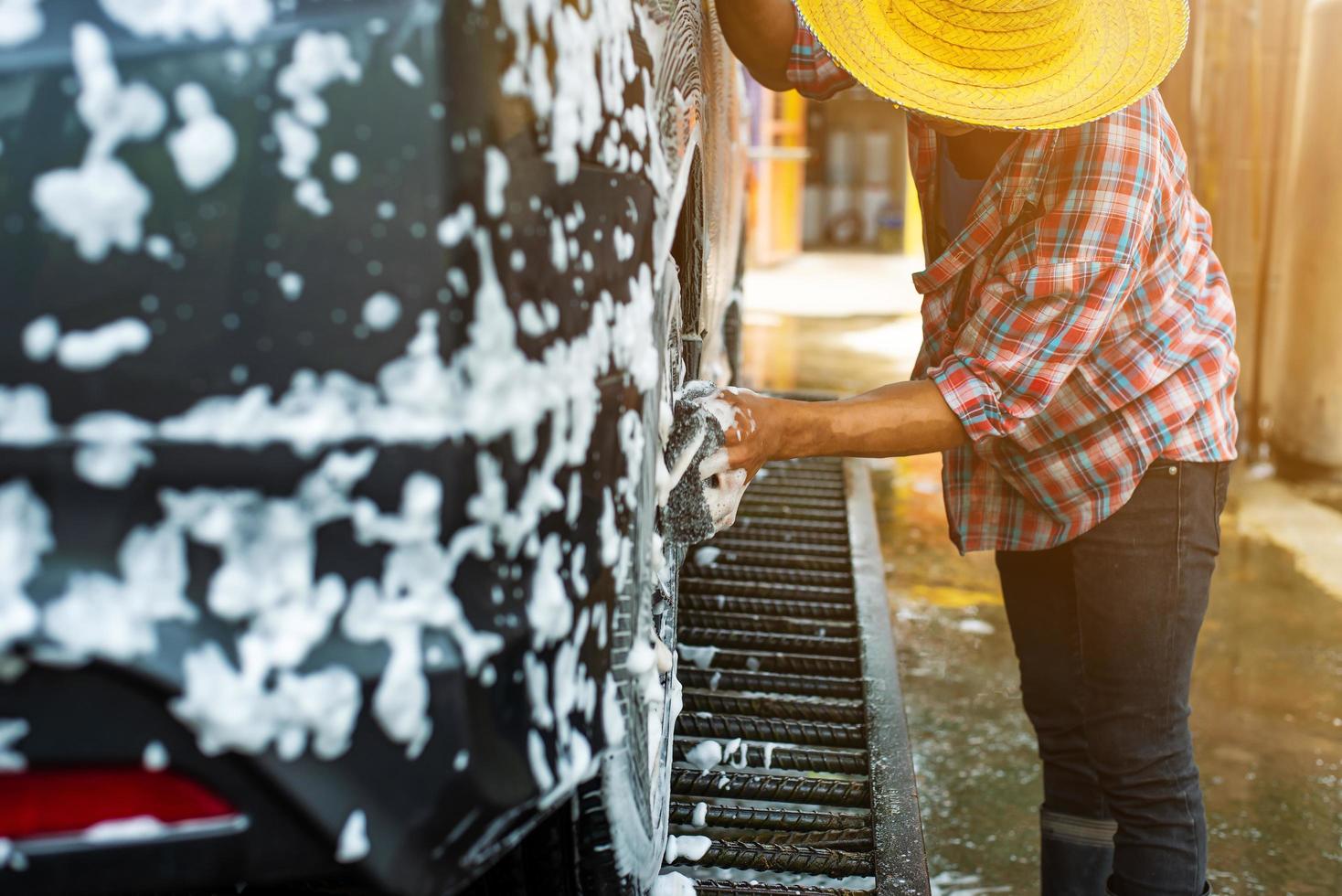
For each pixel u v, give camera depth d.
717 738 2.21
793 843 1.88
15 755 0.76
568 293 0.92
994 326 1.53
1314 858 2.33
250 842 0.79
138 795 0.78
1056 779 1.94
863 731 2.21
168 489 0.76
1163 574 1.67
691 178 1.53
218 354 0.76
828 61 1.87
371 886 0.81
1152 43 1.47
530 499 0.87
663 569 1.41
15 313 0.74
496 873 1.13
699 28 1.59
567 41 0.92
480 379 0.81
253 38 0.75
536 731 0.90
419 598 0.80
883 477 5.00
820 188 17.70
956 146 1.68
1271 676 3.14
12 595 0.74
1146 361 1.61
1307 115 5.01
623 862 1.10
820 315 9.74
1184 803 1.70
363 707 0.78
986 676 3.08
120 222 0.74
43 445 0.75
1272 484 5.02
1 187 0.74
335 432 0.77
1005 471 1.68
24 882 0.78
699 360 1.80
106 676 0.75
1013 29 1.41
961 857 2.29
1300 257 5.08
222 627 0.76
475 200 0.80
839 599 2.85
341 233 0.77
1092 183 1.48
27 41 0.73
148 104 0.74
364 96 0.77
